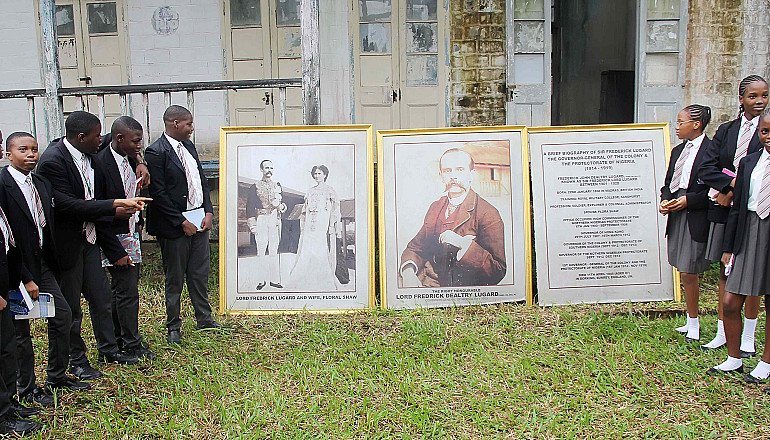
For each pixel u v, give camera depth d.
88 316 5.33
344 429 3.36
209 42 7.67
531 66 7.15
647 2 7.00
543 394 3.73
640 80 7.10
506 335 4.65
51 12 6.05
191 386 3.88
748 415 3.43
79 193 3.86
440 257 5.49
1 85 7.86
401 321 5.05
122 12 7.69
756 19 7.00
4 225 3.28
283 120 6.09
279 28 7.61
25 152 3.44
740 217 3.67
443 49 7.38
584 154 5.63
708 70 7.09
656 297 5.48
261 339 4.74
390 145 5.64
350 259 5.48
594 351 4.27
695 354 4.25
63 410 3.60
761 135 3.57
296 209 5.54
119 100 7.84
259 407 3.61
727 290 3.80
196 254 4.71
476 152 5.62
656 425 3.35
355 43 7.35
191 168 4.55
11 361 3.41
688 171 4.31
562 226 5.52
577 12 11.54
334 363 4.23
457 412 3.53
